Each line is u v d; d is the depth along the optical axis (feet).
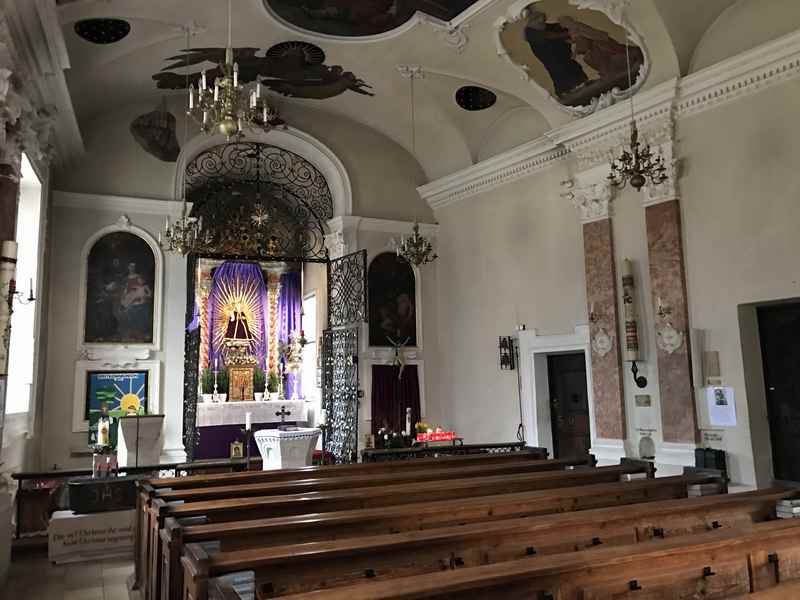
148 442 30.71
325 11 33.78
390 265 48.91
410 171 50.75
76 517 26.11
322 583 12.27
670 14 30.89
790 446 29.81
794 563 13.75
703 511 16.53
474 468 24.40
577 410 40.14
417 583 10.29
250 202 53.16
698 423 31.22
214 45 36.50
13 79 24.61
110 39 33.01
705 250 31.60
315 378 57.52
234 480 23.44
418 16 34.35
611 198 36.01
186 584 12.64
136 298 40.52
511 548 13.91
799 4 28.71
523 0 31.86
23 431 30.73
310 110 47.47
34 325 32.12
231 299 60.23
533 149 41.14
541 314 40.96
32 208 32.73
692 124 32.45
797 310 30.07
